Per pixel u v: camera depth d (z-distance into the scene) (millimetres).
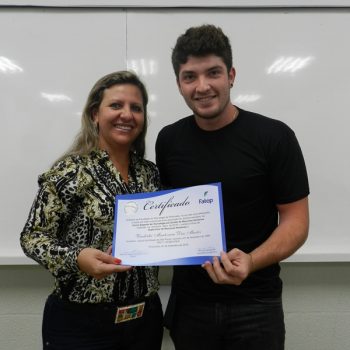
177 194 887
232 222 974
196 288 1009
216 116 952
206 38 901
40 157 1411
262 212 995
